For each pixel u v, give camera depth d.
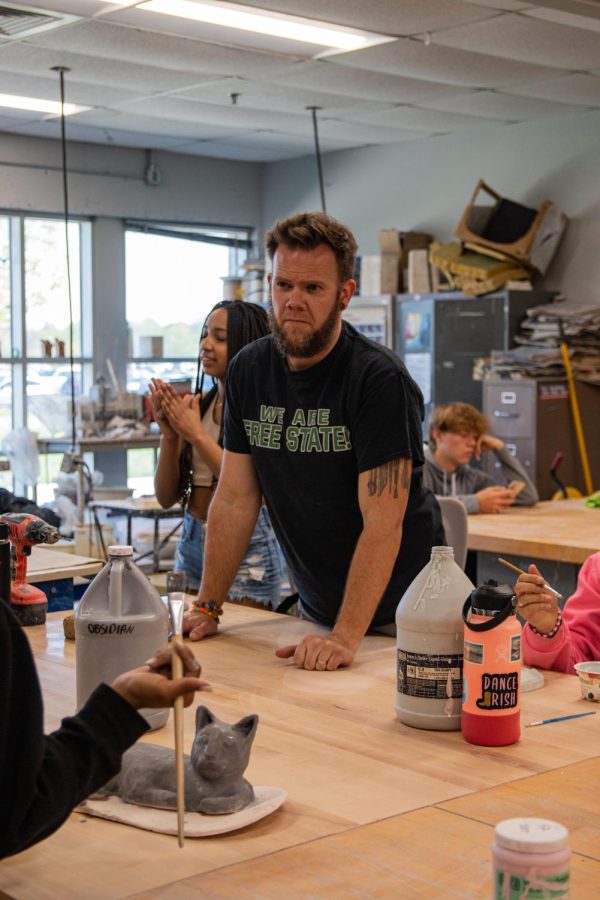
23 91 6.71
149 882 1.22
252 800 1.43
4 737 1.07
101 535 6.39
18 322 8.41
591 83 6.49
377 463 2.21
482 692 1.68
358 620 2.19
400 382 2.22
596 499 5.12
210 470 3.20
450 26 5.24
